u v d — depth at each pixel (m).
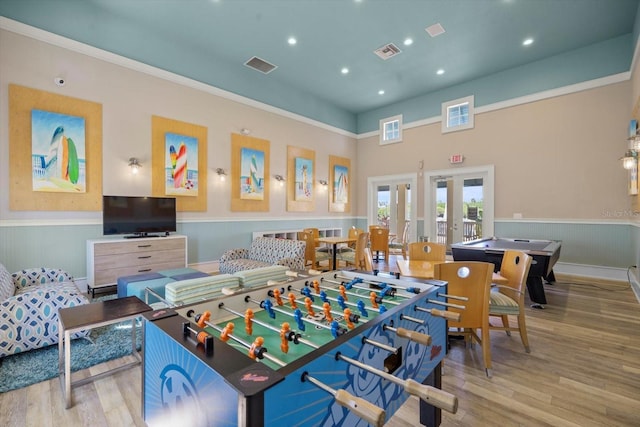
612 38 4.74
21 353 2.26
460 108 6.50
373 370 0.84
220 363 0.74
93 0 3.92
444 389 1.89
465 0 3.85
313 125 7.17
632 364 2.20
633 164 3.99
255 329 1.24
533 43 4.86
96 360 2.18
